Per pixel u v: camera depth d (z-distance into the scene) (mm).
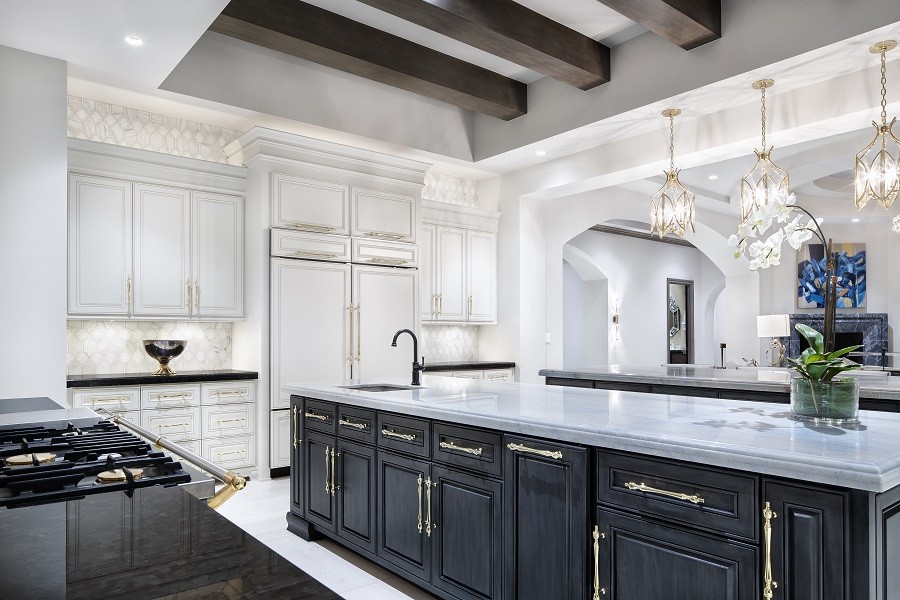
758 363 8812
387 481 2781
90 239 4168
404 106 5500
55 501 1037
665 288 11805
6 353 3395
